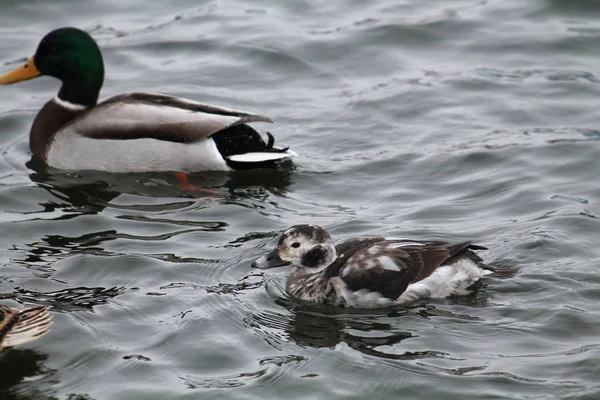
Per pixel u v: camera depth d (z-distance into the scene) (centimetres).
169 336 1230
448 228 1499
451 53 2175
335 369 1161
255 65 2141
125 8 2378
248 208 1594
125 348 1205
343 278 1316
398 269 1312
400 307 1299
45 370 1161
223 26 2295
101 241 1483
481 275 1320
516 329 1230
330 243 1346
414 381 1132
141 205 1614
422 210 1569
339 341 1222
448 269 1321
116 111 1759
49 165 1769
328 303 1319
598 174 1673
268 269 1417
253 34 2253
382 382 1133
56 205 1609
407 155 1766
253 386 1131
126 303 1302
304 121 1914
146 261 1414
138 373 1157
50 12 2338
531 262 1379
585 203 1566
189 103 1769
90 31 2262
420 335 1227
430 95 1992
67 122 1806
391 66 2128
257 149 1730
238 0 2411
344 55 2172
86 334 1230
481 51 2175
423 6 2373
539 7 2333
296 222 1540
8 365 1168
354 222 1527
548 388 1108
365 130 1870
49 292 1327
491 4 2369
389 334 1235
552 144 1780
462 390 1112
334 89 2044
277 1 2405
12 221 1548
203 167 1731
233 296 1328
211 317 1271
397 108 1948
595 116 1892
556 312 1256
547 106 1938
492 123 1881
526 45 2188
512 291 1316
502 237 1456
